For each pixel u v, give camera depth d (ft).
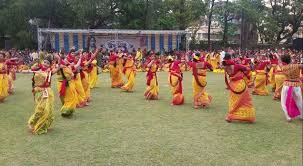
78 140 25.77
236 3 133.18
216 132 28.04
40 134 27.20
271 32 138.82
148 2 123.95
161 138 26.32
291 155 22.82
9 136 26.76
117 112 35.37
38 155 22.68
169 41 109.29
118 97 44.62
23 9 119.03
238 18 141.08
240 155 22.77
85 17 117.60
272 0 140.87
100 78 67.97
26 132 27.86
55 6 124.06
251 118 30.96
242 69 30.71
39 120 27.25
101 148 24.02
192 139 26.12
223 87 54.65
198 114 34.55
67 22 129.49
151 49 108.37
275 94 43.16
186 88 52.80
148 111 35.91
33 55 89.81
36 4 119.44
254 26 141.59
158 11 128.57
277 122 31.53
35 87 27.61
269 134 27.55
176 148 24.07
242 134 27.50
